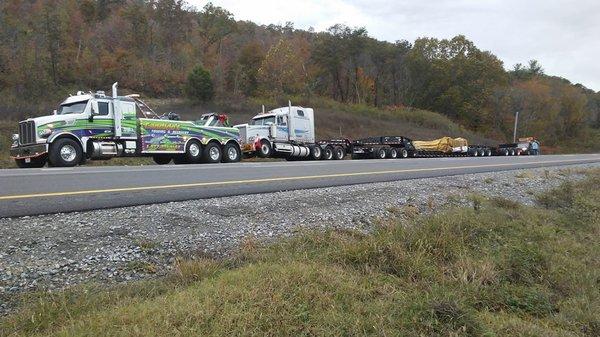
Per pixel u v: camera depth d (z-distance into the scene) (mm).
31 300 3928
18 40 48031
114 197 7324
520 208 10031
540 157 35438
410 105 78438
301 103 57469
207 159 18797
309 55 74062
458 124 74500
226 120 20047
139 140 16641
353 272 5227
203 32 76188
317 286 4469
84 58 57188
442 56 82375
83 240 5285
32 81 43531
